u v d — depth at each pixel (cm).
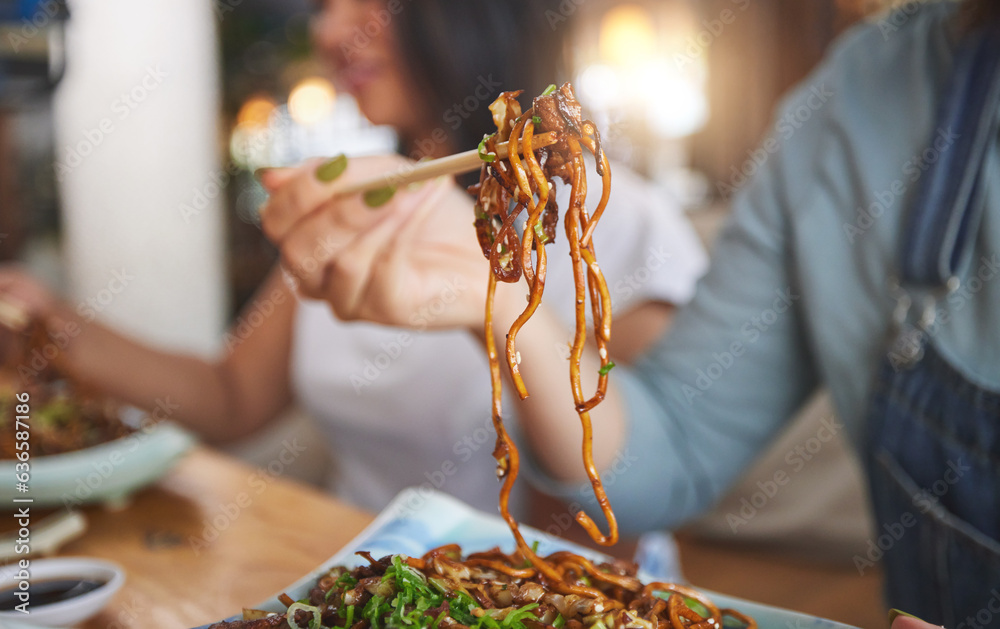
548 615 73
